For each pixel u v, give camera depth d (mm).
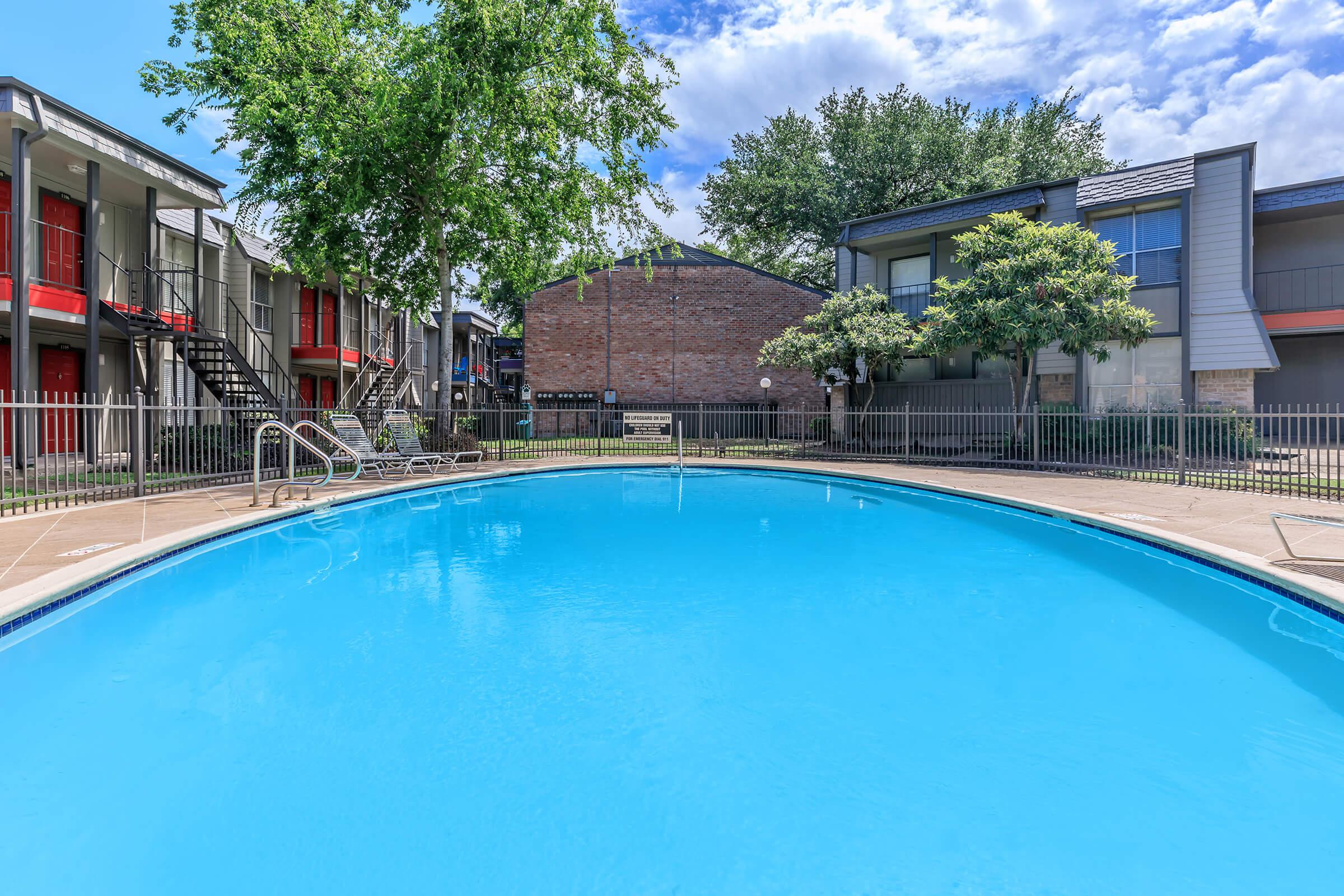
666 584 5031
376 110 11750
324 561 5762
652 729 2750
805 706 2973
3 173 11148
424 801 2248
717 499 9914
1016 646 3725
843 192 28516
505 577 5230
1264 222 16906
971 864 1935
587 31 12969
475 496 10109
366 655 3549
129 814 2148
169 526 6363
